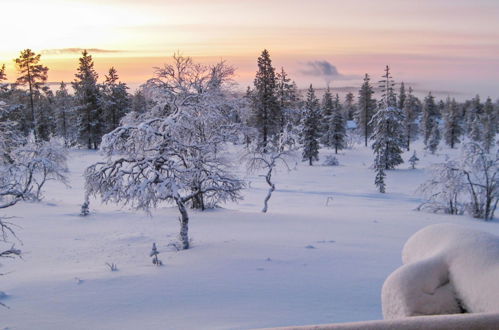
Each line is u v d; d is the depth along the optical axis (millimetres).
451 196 28344
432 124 100438
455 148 98438
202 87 20281
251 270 13133
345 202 34219
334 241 17797
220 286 11414
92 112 67750
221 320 8648
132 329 8305
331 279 11984
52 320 8898
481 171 27094
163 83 19859
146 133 16516
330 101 86188
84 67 68500
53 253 16422
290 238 18547
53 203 29125
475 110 129000
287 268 13320
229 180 18906
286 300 10055
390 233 19891
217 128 21453
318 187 43531
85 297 10547
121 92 70438
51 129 83188
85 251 16719
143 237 19344
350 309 9289
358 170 56625
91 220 23375
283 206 32125
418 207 29750
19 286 11578
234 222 23109
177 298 10414
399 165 62562
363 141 105812
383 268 13281
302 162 65312
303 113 63594
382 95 58719
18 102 62062
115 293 10859
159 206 29156
